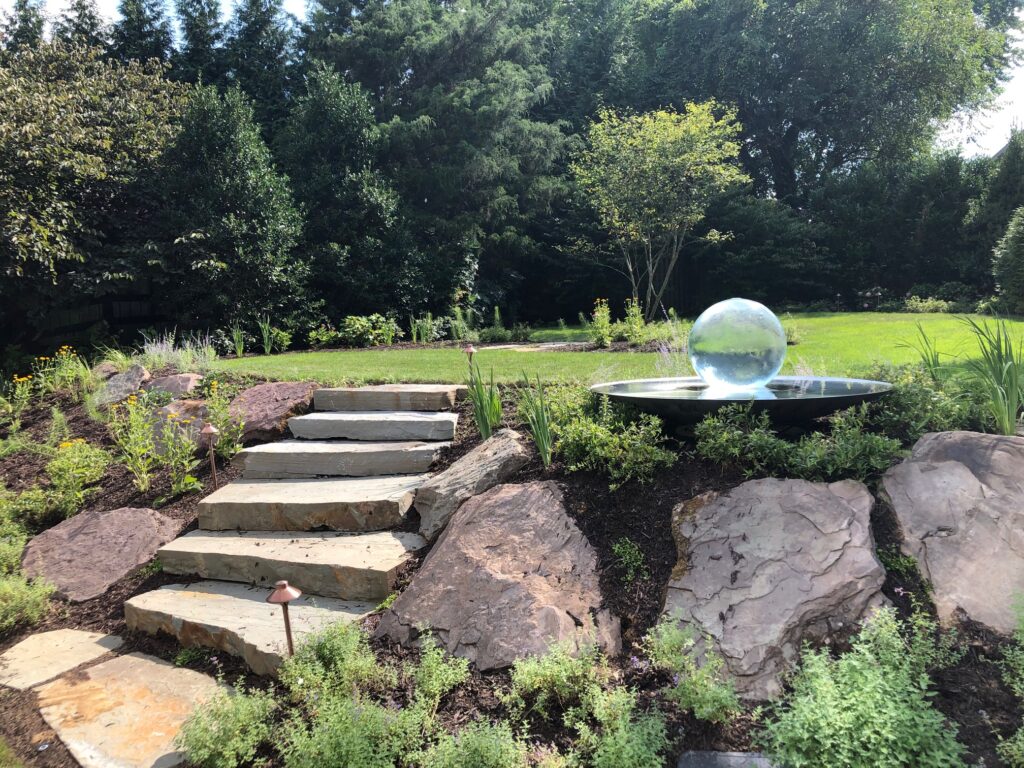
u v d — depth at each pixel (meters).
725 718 2.49
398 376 6.85
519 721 2.70
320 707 2.76
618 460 3.86
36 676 3.52
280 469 5.24
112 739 2.95
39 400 7.87
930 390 4.23
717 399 3.87
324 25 20.27
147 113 13.89
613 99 23.80
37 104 11.29
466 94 19.16
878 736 2.21
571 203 22.53
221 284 13.02
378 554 3.91
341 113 16.45
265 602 3.83
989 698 2.42
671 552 3.34
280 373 7.32
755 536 3.16
